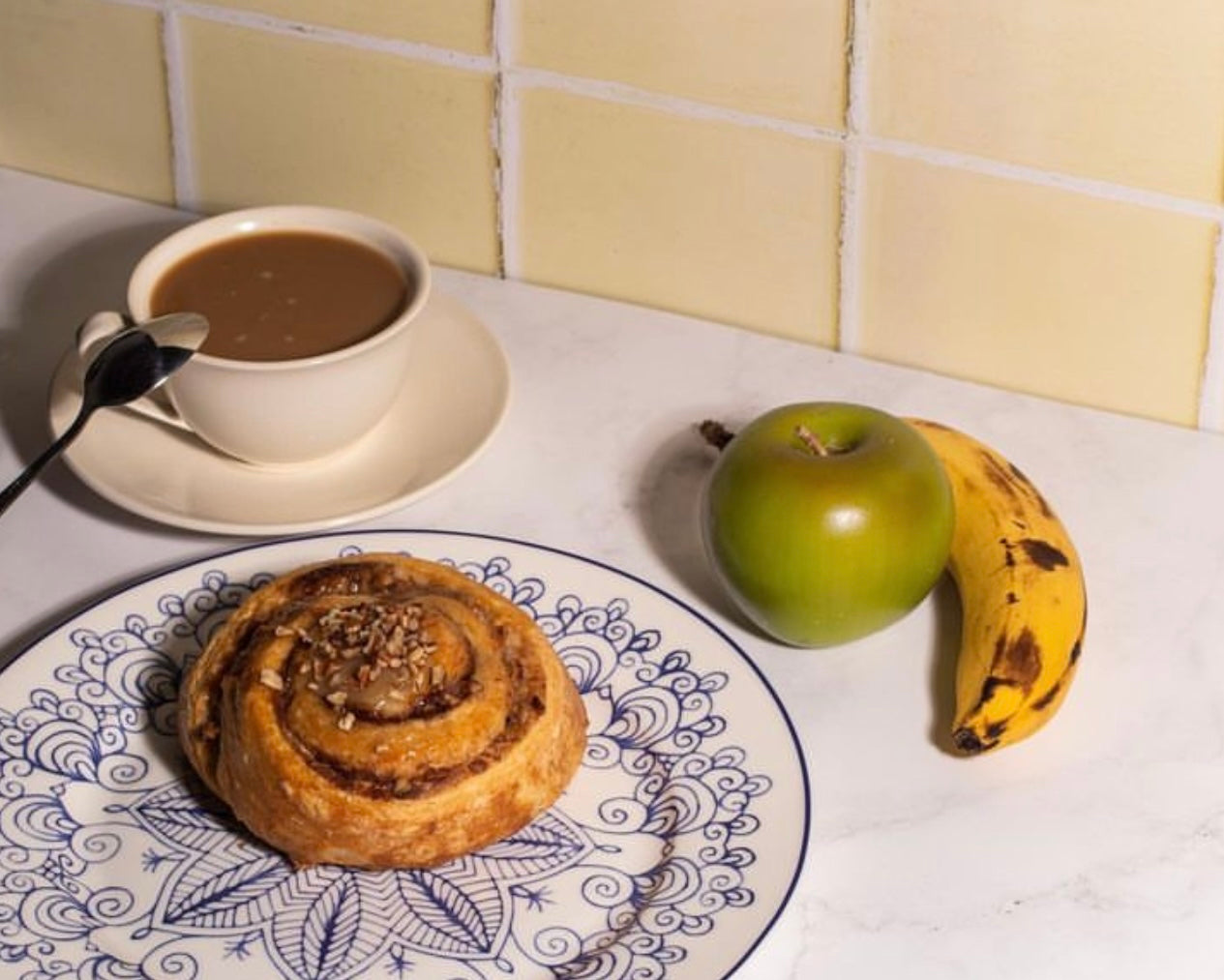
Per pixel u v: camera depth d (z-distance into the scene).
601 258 1.12
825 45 1.03
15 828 0.90
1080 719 0.95
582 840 0.90
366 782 0.87
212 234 1.05
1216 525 1.02
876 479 0.93
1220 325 1.04
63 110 1.17
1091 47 0.99
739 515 0.94
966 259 1.06
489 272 1.15
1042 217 1.04
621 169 1.09
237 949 0.87
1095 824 0.91
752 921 0.86
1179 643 0.97
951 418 1.07
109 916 0.88
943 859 0.90
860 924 0.88
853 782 0.92
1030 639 0.93
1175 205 1.02
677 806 0.91
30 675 0.94
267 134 1.15
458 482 1.04
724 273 1.11
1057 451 1.05
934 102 1.03
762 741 0.92
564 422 1.07
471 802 0.88
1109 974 0.87
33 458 1.05
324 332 1.01
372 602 0.91
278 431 1.01
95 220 1.18
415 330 1.09
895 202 1.06
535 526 1.02
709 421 1.03
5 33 1.16
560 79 1.08
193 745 0.91
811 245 1.08
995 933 0.88
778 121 1.05
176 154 1.17
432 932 0.88
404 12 1.08
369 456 1.04
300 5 1.10
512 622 0.92
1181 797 0.92
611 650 0.95
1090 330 1.06
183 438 1.04
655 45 1.05
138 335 1.00
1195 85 0.99
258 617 0.93
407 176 1.13
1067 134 1.01
